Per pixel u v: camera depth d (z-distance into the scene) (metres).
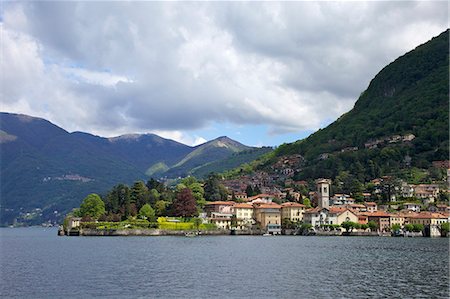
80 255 158.50
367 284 95.81
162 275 108.44
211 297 83.75
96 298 83.44
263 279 102.31
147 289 91.06
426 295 84.31
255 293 87.00
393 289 90.19
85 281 100.44
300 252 168.12
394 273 111.00
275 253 163.38
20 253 173.50
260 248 186.75
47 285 95.81
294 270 116.56
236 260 139.50
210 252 167.00
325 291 88.62
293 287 92.81
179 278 103.88
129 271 115.44
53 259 146.38
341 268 120.31
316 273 111.38
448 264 128.62
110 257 149.62
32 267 125.00
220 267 122.62
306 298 82.69
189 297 83.81
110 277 105.75
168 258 145.38
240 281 99.81
